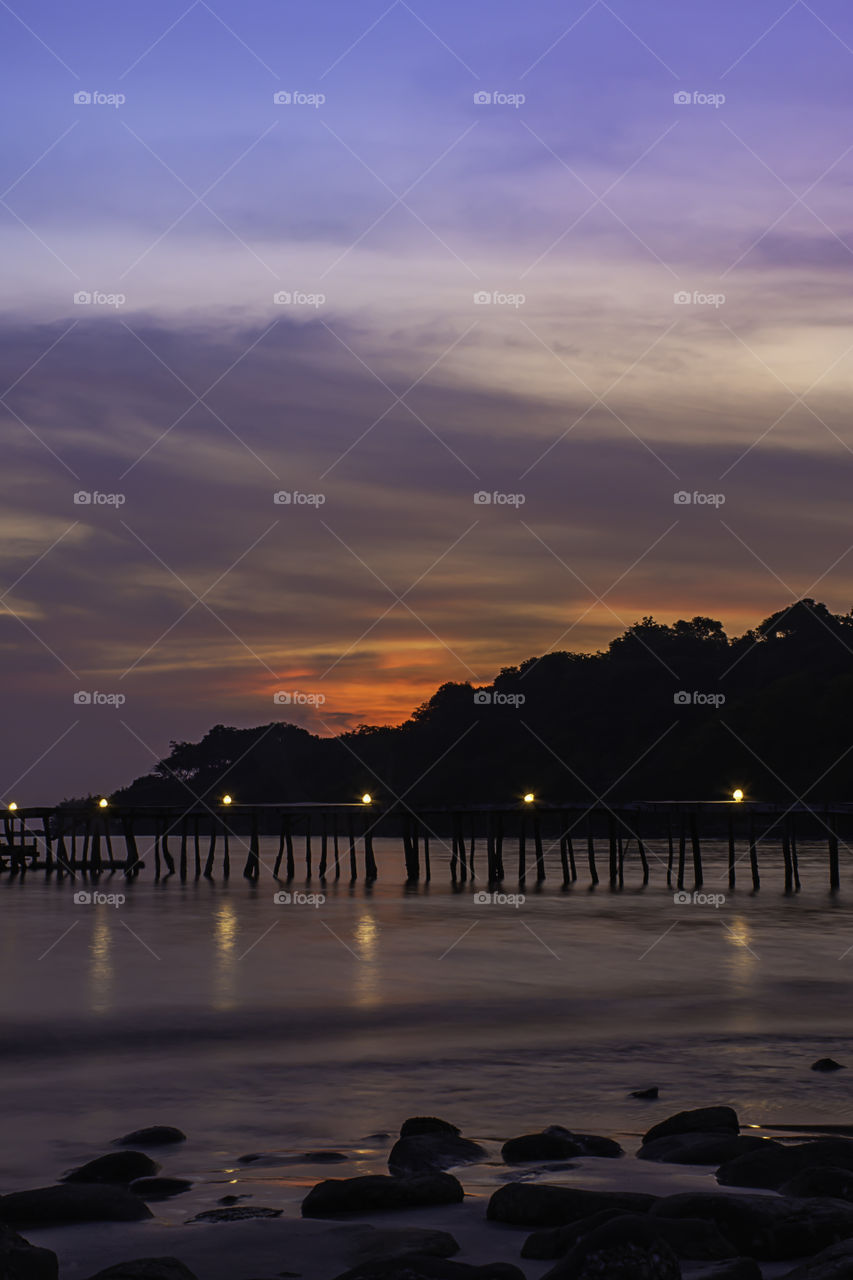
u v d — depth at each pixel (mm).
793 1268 6988
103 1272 6680
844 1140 9352
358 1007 19344
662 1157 10180
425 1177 8938
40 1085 13992
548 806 47906
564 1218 8133
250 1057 15562
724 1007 19266
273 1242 7867
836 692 103438
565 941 28172
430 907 37281
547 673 133250
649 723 120188
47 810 56219
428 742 129250
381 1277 6605
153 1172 10109
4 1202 8586
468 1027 17625
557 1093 13367
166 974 23109
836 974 22812
